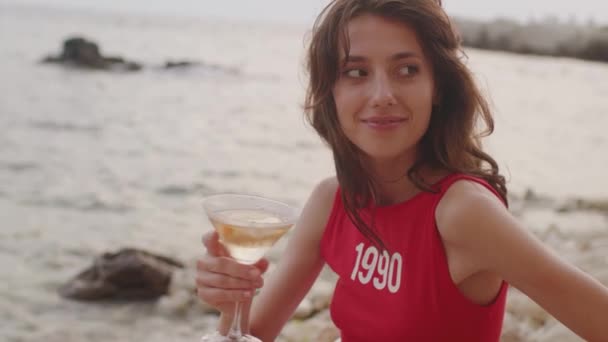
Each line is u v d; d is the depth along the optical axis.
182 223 10.34
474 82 2.03
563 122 28.31
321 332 5.29
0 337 6.02
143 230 9.81
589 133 25.09
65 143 17.75
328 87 2.02
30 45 52.72
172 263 7.76
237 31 143.88
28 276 7.64
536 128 25.83
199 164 15.81
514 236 1.75
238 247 1.89
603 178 15.70
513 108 32.97
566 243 7.26
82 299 6.97
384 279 2.02
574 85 51.66
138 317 6.61
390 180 2.08
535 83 50.69
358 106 1.94
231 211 1.86
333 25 1.97
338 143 2.10
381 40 1.91
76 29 88.06
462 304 1.89
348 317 2.13
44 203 11.28
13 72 34.97
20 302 6.86
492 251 1.77
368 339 2.06
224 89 36.72
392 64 1.91
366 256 2.09
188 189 12.99
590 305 1.68
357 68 1.94
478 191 1.87
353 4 1.93
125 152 17.02
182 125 22.77
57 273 7.79
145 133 20.50
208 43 84.44
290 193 13.05
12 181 12.87
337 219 2.26
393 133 1.91
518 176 15.46
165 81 38.44
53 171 14.03
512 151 19.61
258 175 14.77
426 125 1.95
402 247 1.98
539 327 4.70
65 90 30.14
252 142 19.83
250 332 2.40
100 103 26.97
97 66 39.62
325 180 2.42
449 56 1.97
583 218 10.30
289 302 2.43
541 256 1.72
